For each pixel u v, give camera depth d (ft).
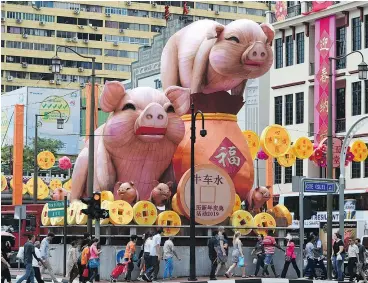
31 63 401.08
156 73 271.28
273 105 214.28
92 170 115.34
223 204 117.91
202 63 118.32
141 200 117.60
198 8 421.59
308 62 204.03
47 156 184.03
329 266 117.19
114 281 106.52
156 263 108.78
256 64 114.83
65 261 117.80
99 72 409.49
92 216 102.83
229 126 121.08
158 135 113.39
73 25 407.23
